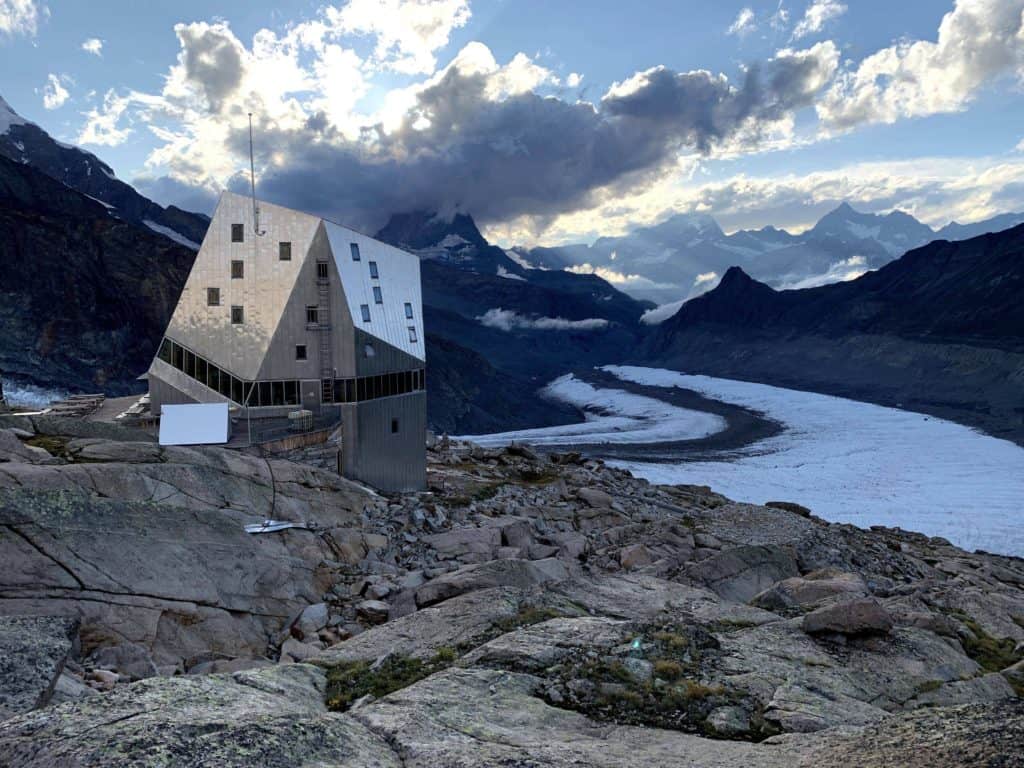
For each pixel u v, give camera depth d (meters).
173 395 38.34
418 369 41.66
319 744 7.33
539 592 18.31
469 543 27.56
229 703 8.42
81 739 6.66
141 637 15.66
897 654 15.37
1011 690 15.42
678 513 43.22
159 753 6.37
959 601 25.05
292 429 33.81
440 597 19.84
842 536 40.41
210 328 37.53
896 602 23.86
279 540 23.12
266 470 26.58
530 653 12.57
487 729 9.07
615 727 10.02
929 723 7.45
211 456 25.12
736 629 16.61
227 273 37.44
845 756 7.25
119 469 20.97
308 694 11.15
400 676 12.32
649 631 14.45
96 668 13.77
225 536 19.89
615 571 28.75
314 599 20.94
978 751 6.28
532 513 36.00
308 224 37.03
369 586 22.28
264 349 36.53
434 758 7.64
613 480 53.47
